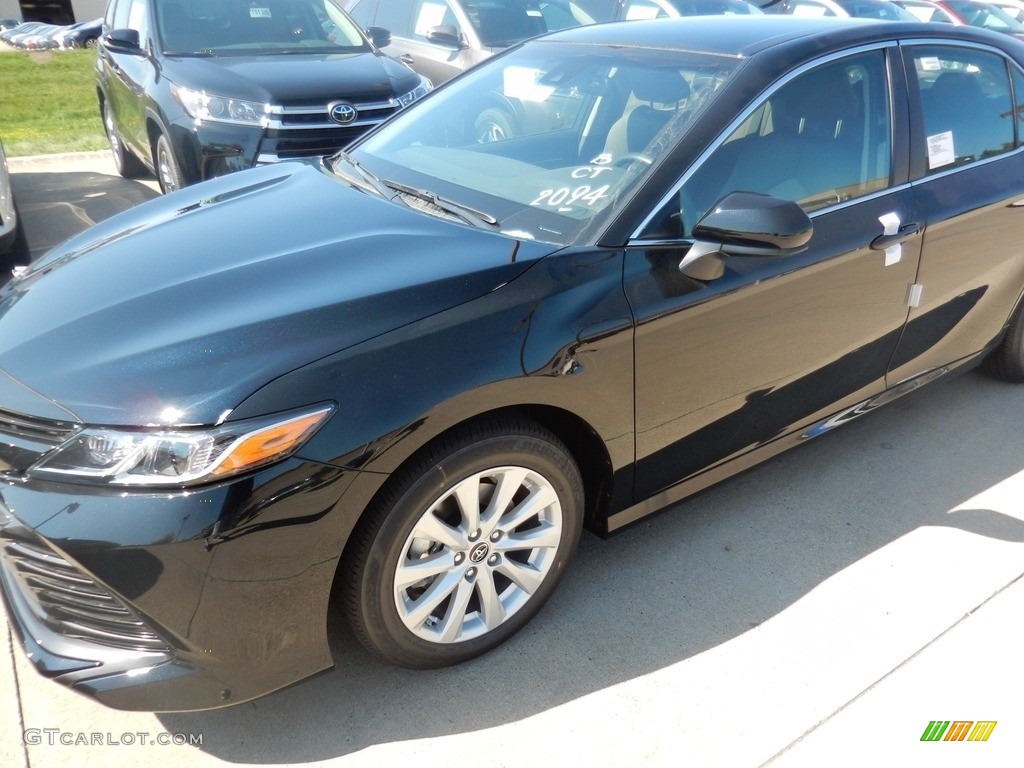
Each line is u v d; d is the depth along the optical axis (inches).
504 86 122.8
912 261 116.3
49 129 347.6
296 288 83.1
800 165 105.8
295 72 207.0
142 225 106.5
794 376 108.9
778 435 113.4
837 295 107.8
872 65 115.0
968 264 126.6
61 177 281.1
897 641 98.0
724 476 109.8
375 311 78.8
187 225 102.6
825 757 83.6
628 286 88.7
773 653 95.7
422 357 76.9
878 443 138.6
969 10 491.2
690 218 95.2
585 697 89.4
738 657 95.1
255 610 73.6
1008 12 530.9
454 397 76.9
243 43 224.4
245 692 77.2
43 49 690.8
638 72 109.9
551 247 89.4
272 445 70.4
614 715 87.4
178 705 75.0
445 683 90.4
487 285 82.9
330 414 72.6
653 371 91.8
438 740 84.0
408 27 305.7
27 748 81.7
